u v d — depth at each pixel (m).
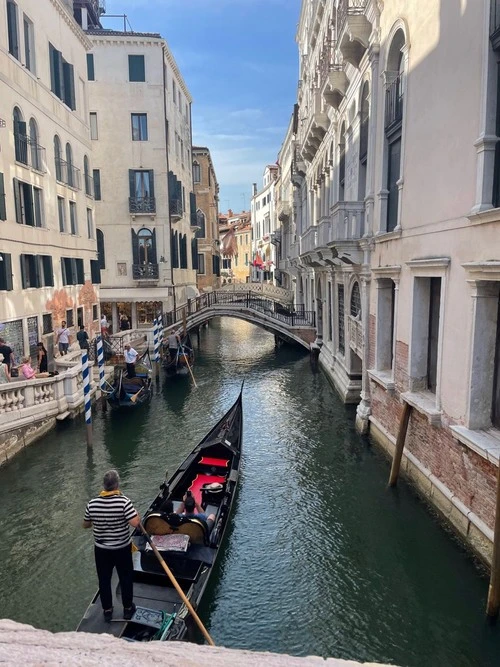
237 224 67.25
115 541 4.56
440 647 5.04
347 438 10.80
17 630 1.49
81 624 4.64
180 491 7.38
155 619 4.68
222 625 5.41
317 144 18.69
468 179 6.07
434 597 5.72
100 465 9.53
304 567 6.38
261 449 10.43
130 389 14.14
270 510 7.81
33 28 14.25
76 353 14.07
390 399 9.18
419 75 7.50
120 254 23.84
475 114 5.88
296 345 23.86
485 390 6.11
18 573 6.26
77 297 17.69
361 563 6.42
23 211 13.70
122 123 23.28
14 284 12.81
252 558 6.58
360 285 11.49
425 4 7.24
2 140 12.16
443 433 6.84
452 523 6.50
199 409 13.57
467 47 6.04
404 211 8.22
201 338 29.45
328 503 7.93
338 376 15.00
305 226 23.66
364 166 11.38
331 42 14.83
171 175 23.88
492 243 5.57
